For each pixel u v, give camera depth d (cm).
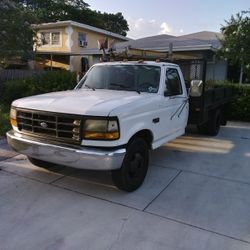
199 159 612
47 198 418
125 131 400
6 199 412
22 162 556
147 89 512
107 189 450
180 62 692
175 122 562
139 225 354
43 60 2472
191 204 411
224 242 325
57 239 324
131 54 723
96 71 575
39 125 418
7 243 315
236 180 503
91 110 382
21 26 1254
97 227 348
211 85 927
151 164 573
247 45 1095
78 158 383
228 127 975
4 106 1095
